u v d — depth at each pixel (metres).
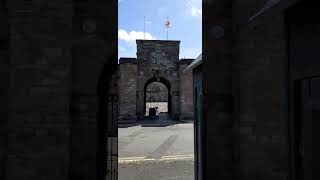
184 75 27.95
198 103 7.08
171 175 8.94
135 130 20.73
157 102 52.28
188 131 20.06
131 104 26.95
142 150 13.18
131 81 27.14
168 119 28.92
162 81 30.70
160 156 11.85
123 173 9.20
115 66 5.95
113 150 6.00
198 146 7.05
